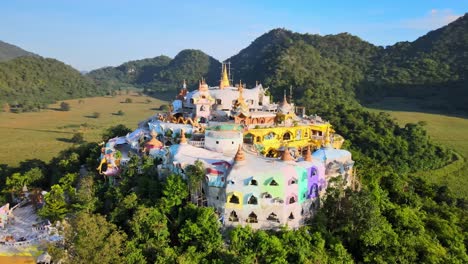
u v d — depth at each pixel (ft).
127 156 305.12
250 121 337.93
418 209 323.37
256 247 212.02
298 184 236.43
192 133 308.19
